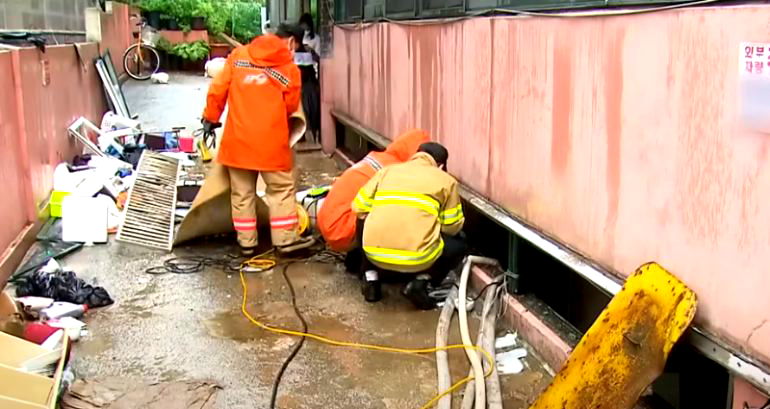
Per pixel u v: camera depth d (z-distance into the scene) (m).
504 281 4.21
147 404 3.23
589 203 3.21
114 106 10.38
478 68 4.41
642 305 2.68
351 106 8.03
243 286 4.67
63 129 7.11
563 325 3.70
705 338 2.49
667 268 2.69
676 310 2.53
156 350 3.77
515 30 3.88
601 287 3.01
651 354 2.56
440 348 3.73
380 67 6.71
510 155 4.03
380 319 4.18
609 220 3.06
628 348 2.64
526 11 3.76
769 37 2.17
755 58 2.22
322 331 4.02
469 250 5.09
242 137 4.89
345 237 4.61
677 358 3.03
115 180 6.65
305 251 5.33
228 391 3.38
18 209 5.06
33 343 3.39
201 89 15.31
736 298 2.36
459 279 4.55
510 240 4.08
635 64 2.82
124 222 5.63
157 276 4.82
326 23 8.88
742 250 2.33
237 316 4.21
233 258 5.19
